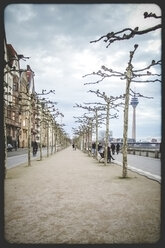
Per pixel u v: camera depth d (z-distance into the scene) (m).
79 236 4.26
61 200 6.90
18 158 26.05
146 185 9.25
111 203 6.54
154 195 7.48
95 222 5.00
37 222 5.03
